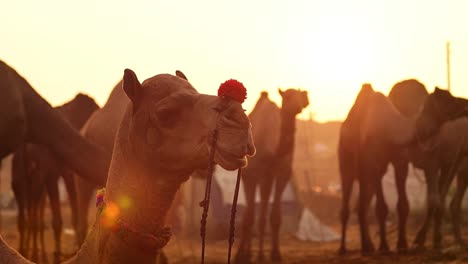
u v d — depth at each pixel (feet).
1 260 12.32
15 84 35.24
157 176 11.78
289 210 89.56
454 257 42.50
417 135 48.19
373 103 51.47
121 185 11.90
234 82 11.36
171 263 51.67
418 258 43.93
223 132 11.19
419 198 92.84
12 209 128.67
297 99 48.37
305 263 46.83
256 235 85.25
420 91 56.44
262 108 51.78
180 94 11.77
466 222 74.28
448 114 47.70
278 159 50.21
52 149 34.17
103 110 39.78
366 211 51.72
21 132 34.58
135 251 11.62
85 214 45.11
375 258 46.39
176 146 11.57
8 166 139.33
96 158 32.35
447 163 49.67
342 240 55.16
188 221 85.66
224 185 85.51
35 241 46.37
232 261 53.26
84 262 12.17
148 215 11.76
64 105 52.54
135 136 11.86
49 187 47.24
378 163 50.90
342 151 54.65
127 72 11.91
